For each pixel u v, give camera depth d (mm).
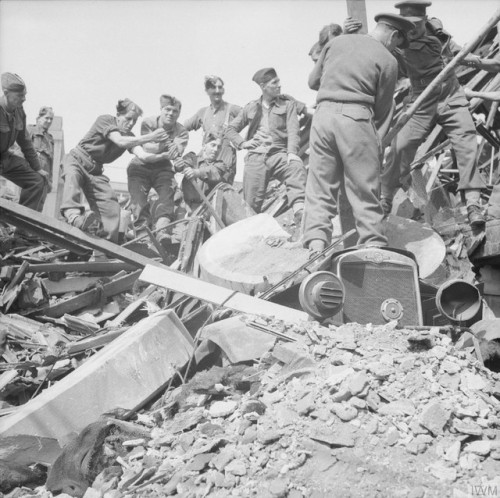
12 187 13469
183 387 6090
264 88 11391
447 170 10703
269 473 4891
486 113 11078
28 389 7160
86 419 6039
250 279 7516
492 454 4895
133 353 6363
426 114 8250
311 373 5684
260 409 5473
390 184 8344
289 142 11031
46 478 5656
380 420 5152
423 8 8227
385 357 5625
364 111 7449
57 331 8352
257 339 6156
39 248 10492
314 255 7363
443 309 6188
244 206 11039
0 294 8930
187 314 8086
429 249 7828
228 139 11594
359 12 7922
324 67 7723
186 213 11750
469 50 7691
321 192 7605
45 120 13375
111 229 10258
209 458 5121
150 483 5113
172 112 11383
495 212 6770
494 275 6902
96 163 10336
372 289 6734
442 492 4652
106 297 9148
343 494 4691
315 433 5051
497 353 6129
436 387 5379
